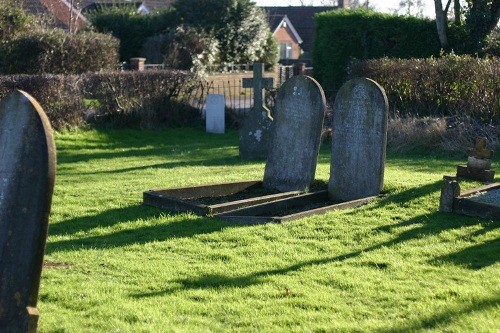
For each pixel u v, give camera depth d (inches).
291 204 423.5
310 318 230.4
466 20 1045.8
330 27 1067.9
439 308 237.9
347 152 440.8
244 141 666.8
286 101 464.4
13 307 199.0
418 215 376.8
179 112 943.7
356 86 435.8
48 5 1547.7
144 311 235.0
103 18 1537.9
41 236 196.7
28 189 198.5
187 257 307.1
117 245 328.8
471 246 321.4
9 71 1047.0
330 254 310.8
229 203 402.6
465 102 751.1
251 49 1565.0
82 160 692.7
